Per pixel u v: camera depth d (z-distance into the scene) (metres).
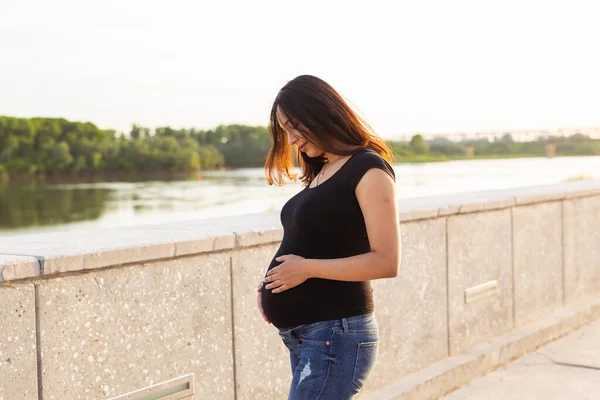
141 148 76.50
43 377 2.47
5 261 2.35
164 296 2.89
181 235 3.05
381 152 2.19
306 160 2.45
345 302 2.08
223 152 74.44
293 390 2.10
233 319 3.21
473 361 4.60
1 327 2.34
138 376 2.80
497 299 5.10
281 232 3.41
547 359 5.02
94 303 2.63
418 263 4.35
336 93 2.13
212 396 3.12
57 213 47.00
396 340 4.17
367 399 3.88
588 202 6.30
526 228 5.45
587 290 6.31
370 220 2.00
